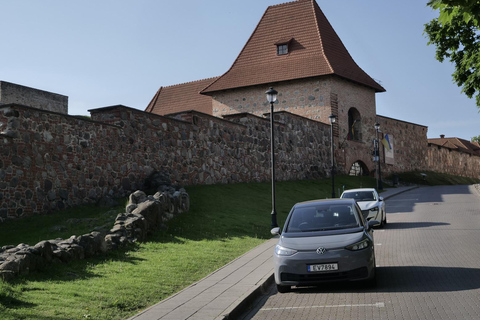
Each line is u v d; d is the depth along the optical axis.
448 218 22.97
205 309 8.70
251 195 27.53
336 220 11.27
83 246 12.46
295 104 44.53
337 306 8.96
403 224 21.59
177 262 12.97
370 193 21.94
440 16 7.55
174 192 20.72
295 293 10.47
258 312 9.07
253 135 32.97
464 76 18.83
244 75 46.78
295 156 37.81
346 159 45.28
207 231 17.81
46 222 17.22
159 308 8.84
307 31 47.34
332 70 42.97
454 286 9.84
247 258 13.90
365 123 48.72
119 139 22.72
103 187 21.66
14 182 17.69
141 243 14.95
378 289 10.13
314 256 10.19
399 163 56.84
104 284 10.27
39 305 8.32
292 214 11.80
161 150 25.19
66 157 19.95
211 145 28.89
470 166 79.75
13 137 17.78
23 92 37.31
